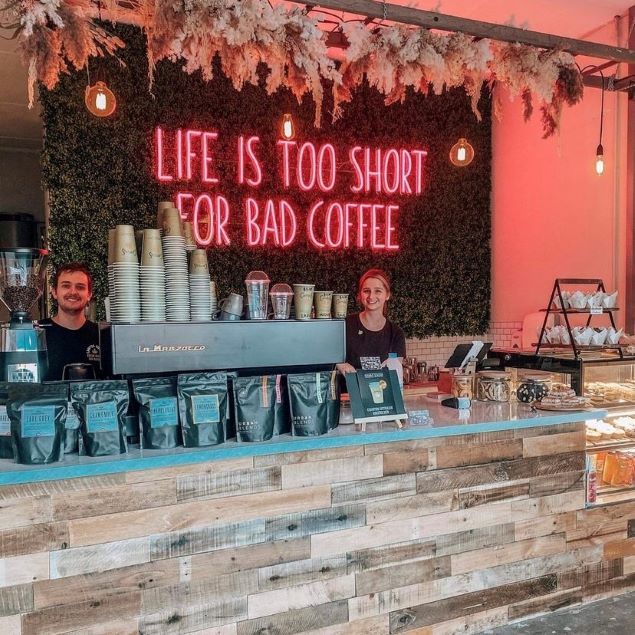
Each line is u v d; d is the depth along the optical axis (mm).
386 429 2645
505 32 3232
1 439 2119
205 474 2354
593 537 3277
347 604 2639
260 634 2465
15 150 8289
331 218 5805
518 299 6160
